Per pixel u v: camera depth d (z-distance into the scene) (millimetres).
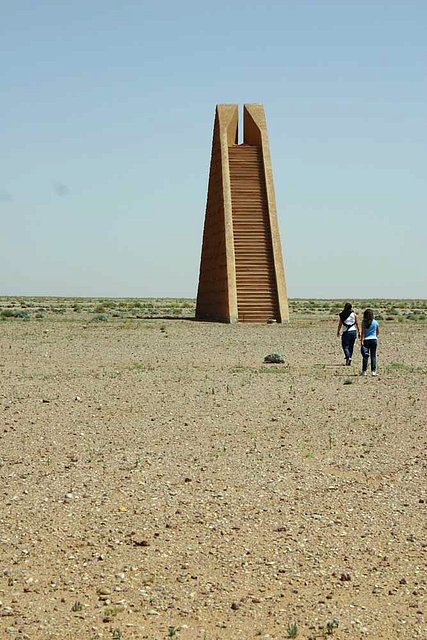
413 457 13781
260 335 44500
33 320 60469
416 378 25031
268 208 60094
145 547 9320
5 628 7277
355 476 12523
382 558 9016
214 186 64750
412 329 53000
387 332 49688
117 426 16375
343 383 23672
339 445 14766
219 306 60281
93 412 18000
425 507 10859
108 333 45531
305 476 12469
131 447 14414
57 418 17188
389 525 10117
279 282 57781
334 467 13102
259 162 62594
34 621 7438
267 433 15836
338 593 8117
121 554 9094
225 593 8102
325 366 28891
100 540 9516
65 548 9258
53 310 86000
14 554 9047
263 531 9883
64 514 10445
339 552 9195
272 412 18297
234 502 11062
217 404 19344
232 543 9461
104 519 10266
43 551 9148
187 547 9328
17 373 25312
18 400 19562
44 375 24844
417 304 146500
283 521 10258
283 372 26500
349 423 16984
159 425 16531
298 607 7801
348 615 7633
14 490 11547
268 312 57500
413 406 19297
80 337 42281
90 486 11766
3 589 8125
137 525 10055
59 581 8336
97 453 13906
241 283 57906
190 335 44219
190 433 15742
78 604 7727
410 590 8172
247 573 8594
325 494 11484
